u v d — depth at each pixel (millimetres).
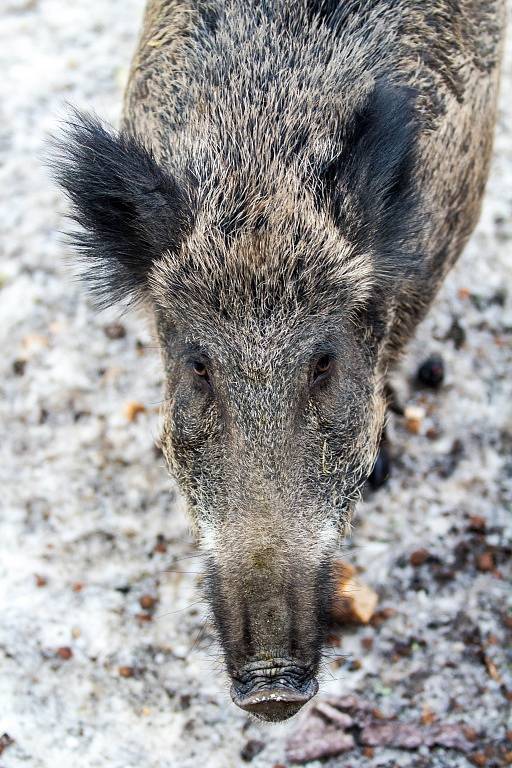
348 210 1703
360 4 1805
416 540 2053
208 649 1963
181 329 1710
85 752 1892
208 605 1702
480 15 1902
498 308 2266
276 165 1707
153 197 1713
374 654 1968
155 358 1921
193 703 1930
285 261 1669
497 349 2229
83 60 2627
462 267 2299
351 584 1986
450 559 2041
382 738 1905
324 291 1683
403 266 1770
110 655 1965
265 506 1646
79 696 1933
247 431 1660
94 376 2203
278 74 1758
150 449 2135
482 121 1920
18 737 1898
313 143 1717
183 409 1717
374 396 1779
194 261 1689
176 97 1784
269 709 1607
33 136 2463
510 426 2154
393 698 1936
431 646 1975
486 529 2066
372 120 1714
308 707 1920
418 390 2186
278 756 1893
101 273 1792
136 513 2082
